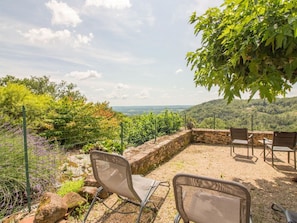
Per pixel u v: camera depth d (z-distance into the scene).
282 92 2.75
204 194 1.63
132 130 7.56
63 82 24.78
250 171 4.76
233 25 2.24
